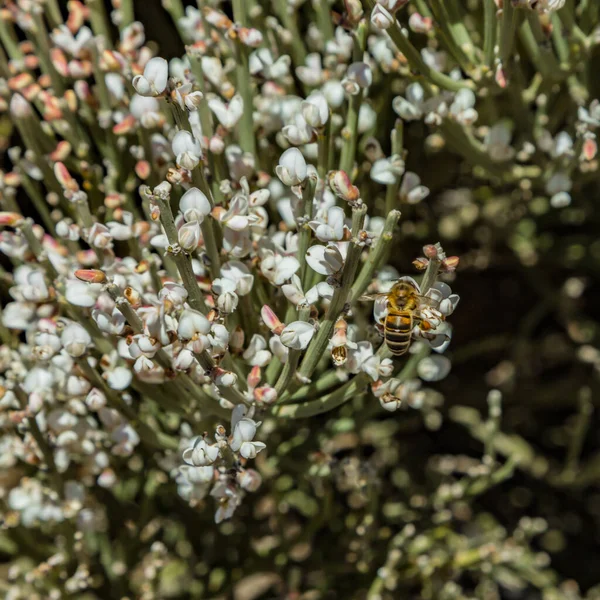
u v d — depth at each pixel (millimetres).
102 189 365
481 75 343
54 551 395
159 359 328
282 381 318
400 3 321
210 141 331
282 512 411
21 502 365
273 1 357
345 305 314
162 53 407
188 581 426
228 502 326
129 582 403
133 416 345
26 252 347
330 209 310
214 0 357
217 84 348
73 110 361
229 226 318
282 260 323
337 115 351
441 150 416
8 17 368
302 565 412
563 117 402
